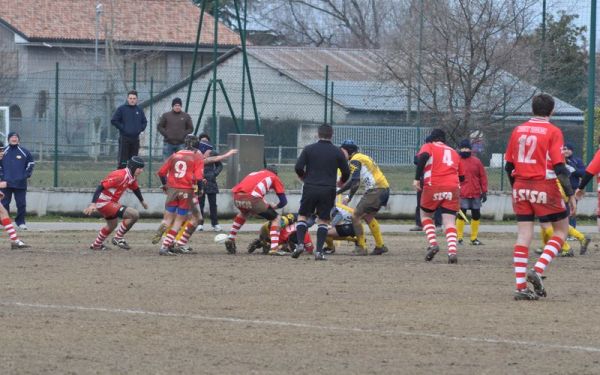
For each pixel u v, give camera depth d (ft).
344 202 155.22
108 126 274.98
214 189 191.11
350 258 142.61
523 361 74.90
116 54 430.61
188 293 105.70
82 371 70.33
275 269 126.72
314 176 136.36
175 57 457.27
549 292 108.88
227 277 118.52
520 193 102.68
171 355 75.66
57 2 467.52
